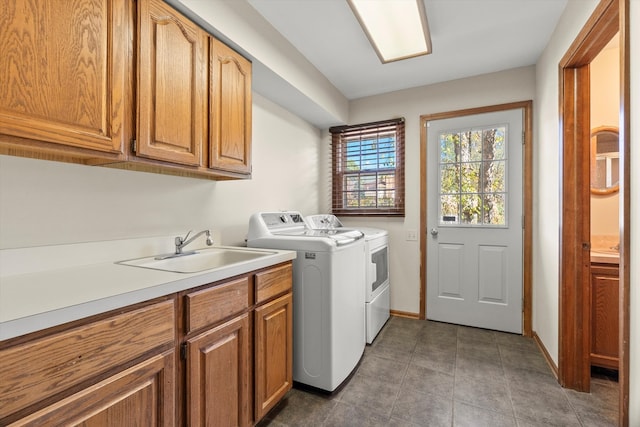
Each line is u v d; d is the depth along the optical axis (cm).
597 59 240
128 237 149
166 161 131
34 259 116
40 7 91
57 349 74
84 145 102
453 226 287
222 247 192
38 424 71
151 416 97
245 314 137
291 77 218
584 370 179
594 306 193
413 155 302
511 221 265
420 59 245
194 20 145
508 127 266
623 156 112
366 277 241
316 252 176
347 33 207
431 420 156
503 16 192
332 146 329
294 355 185
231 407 128
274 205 257
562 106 185
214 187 200
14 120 86
